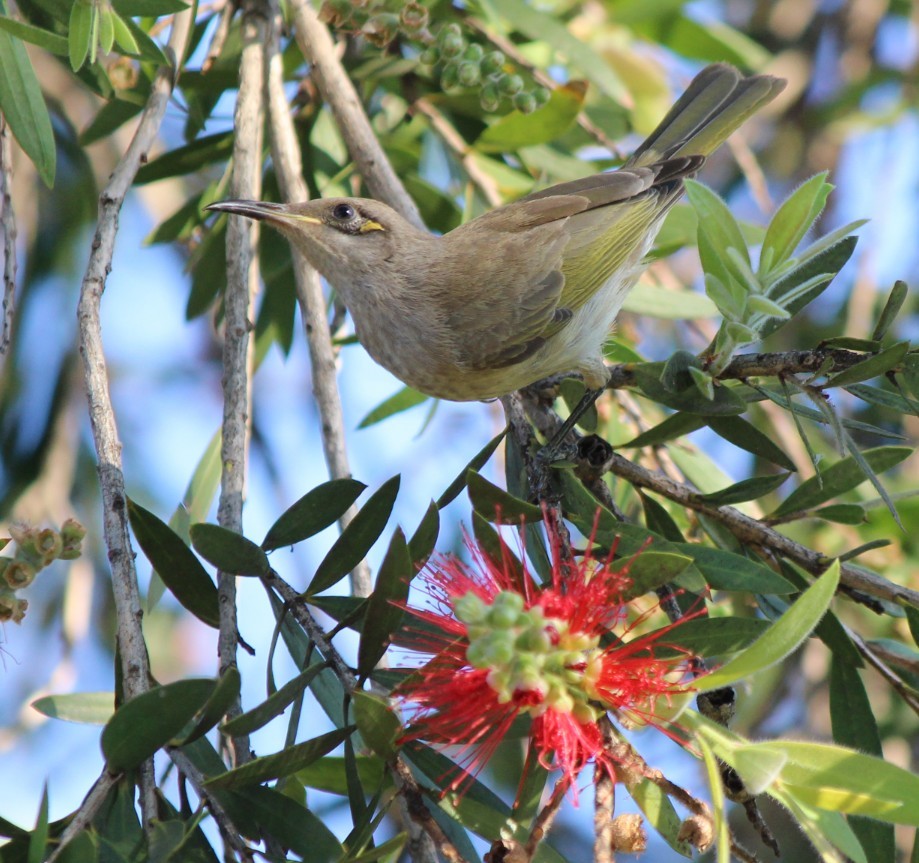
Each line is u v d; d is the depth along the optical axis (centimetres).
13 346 977
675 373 629
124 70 803
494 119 904
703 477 830
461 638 466
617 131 1012
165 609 1096
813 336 1087
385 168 808
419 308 845
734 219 584
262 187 904
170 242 906
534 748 476
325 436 697
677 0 1013
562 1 997
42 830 397
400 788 446
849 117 1151
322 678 530
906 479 974
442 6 856
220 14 813
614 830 436
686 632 504
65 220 1024
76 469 1001
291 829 448
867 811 412
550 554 571
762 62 1051
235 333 638
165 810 450
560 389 790
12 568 479
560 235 864
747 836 952
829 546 887
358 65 863
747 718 951
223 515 584
